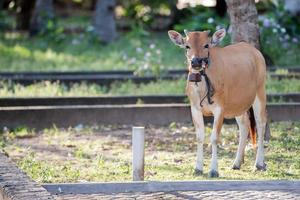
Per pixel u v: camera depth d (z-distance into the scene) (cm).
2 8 4347
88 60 3042
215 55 1363
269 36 2738
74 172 1402
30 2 4038
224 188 1216
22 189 1152
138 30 3556
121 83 2388
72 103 2041
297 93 2016
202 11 3155
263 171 1400
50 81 2389
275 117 1889
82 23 4428
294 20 3139
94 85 2339
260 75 1451
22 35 3897
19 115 1888
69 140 1747
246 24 1725
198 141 1376
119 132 1838
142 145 1273
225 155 1555
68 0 5166
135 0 4050
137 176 1274
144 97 2052
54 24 3609
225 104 1373
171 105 1916
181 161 1503
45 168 1434
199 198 1162
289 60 2716
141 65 2542
